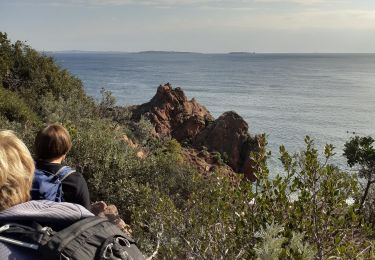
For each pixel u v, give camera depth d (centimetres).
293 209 491
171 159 1423
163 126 4847
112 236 191
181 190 1290
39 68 2856
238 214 503
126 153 1366
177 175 1324
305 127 9969
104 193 1136
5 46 2850
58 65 3086
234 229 512
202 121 4934
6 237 181
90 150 1229
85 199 421
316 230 452
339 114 12662
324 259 445
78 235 185
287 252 334
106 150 1284
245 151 4478
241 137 4544
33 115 2116
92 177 1196
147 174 1303
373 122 11162
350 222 489
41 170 405
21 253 177
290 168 550
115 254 185
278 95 18112
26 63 2853
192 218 584
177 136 4856
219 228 544
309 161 516
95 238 187
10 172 197
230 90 19775
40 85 2777
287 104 14888
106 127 1903
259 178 531
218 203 553
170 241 577
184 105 5125
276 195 502
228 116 4647
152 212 720
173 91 5200
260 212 491
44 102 2412
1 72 2675
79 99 2794
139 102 13662
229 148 4497
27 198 206
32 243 180
